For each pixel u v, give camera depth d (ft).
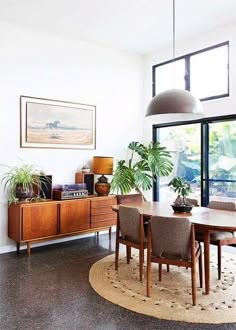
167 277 11.81
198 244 10.66
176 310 9.23
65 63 17.57
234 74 16.29
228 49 16.61
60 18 15.24
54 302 9.78
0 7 13.99
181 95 10.86
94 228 16.90
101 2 13.65
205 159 17.99
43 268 12.91
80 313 9.09
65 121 17.56
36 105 16.49
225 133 17.20
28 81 16.24
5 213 15.52
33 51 16.40
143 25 16.25
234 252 15.11
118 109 19.99
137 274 12.13
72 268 12.89
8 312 9.15
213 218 10.69
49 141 16.96
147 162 18.70
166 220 9.80
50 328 8.28
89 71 18.58
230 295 10.23
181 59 19.12
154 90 20.85
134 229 11.71
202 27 16.72
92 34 17.39
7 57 15.55
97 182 18.06
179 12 14.71
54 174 17.15
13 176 15.34
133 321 8.65
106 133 19.42
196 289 10.59
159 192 20.89
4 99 15.47
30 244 15.02
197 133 18.52
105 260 13.91
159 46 19.53
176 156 19.80
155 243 10.11
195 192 18.63
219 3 13.85
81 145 18.22
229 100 16.60
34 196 15.70
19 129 15.94
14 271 12.57
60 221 15.62
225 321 8.64
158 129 20.81
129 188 18.37
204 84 18.03
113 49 19.74
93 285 11.07
